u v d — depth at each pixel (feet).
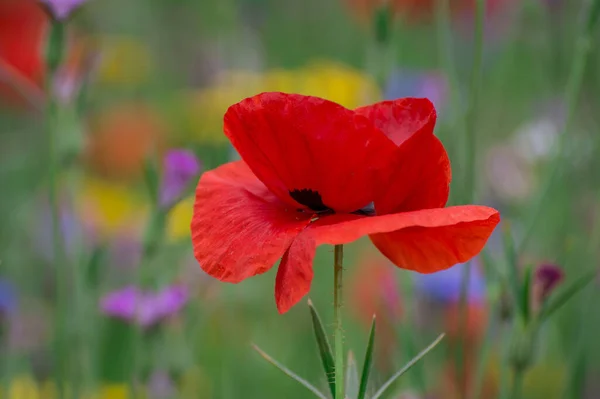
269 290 3.92
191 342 3.10
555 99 4.10
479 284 3.31
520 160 3.98
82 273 3.20
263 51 5.17
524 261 3.18
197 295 3.17
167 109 5.52
